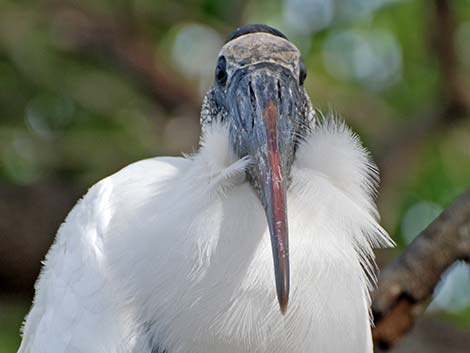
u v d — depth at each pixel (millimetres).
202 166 6719
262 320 6430
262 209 6520
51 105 14125
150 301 6590
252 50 7277
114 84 13992
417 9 13938
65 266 7004
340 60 14102
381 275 8125
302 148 6941
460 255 8062
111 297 6676
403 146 13336
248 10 14016
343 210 6664
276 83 7012
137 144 13320
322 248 6520
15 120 14000
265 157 6594
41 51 13719
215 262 6449
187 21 13984
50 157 13047
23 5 13664
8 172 13320
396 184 13352
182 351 6543
